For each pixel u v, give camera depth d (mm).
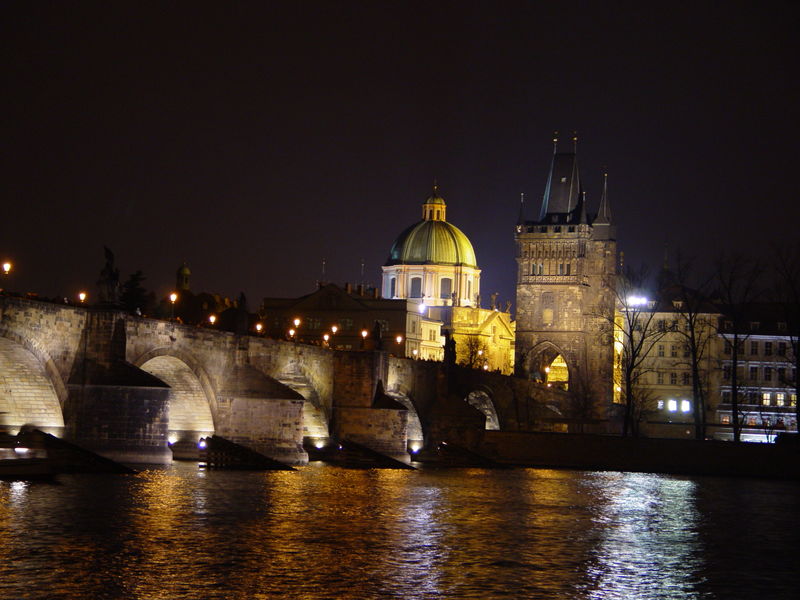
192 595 65938
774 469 160875
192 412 138250
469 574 74312
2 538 78312
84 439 116688
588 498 120750
